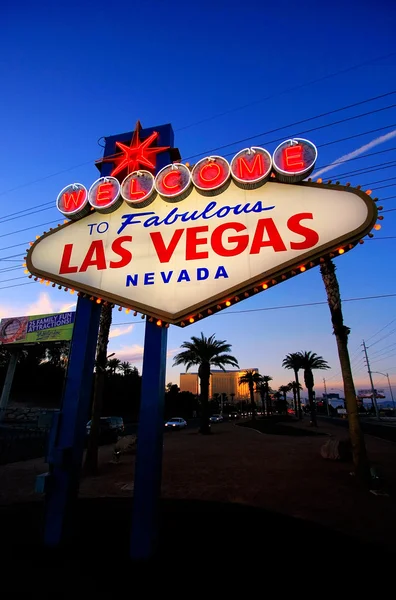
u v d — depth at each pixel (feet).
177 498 25.95
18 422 80.74
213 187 18.48
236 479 32.76
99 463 44.32
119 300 18.13
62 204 21.18
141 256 18.79
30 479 33.50
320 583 13.03
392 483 31.12
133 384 165.58
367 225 15.69
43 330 81.51
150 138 22.71
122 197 20.10
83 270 19.51
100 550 15.69
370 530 19.06
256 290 16.46
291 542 17.13
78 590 12.19
